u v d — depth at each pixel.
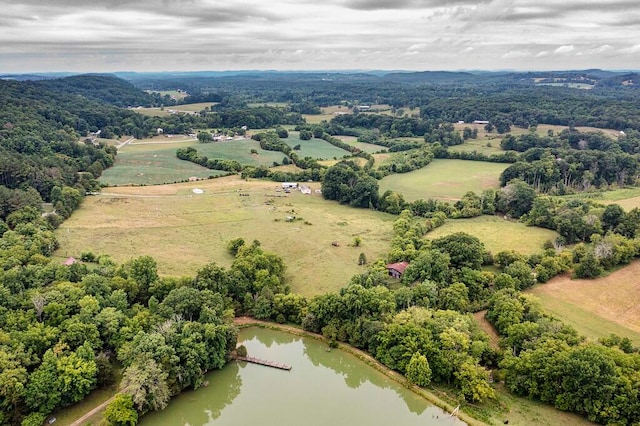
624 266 115.75
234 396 76.62
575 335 80.12
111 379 73.44
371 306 88.81
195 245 130.88
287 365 83.62
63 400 67.94
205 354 76.88
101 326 79.31
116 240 132.00
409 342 78.81
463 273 102.69
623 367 68.75
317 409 73.69
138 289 94.00
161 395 69.12
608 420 65.31
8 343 70.50
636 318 93.69
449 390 75.31
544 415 68.88
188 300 84.75
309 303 95.56
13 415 63.97
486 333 87.25
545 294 103.19
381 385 79.38
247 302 97.75
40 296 80.69
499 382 75.94
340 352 86.56
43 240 117.31
